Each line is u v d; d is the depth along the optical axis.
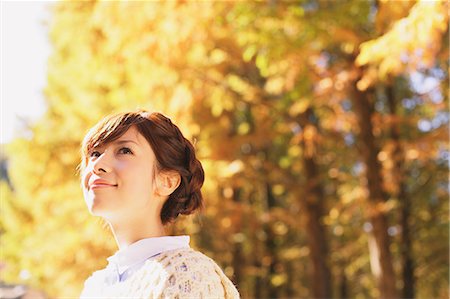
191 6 8.37
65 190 13.42
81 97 12.34
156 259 1.51
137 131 1.60
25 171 14.77
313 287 13.63
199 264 1.51
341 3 9.96
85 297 1.66
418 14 5.50
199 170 1.71
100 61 10.85
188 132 9.12
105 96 11.95
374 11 9.37
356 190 12.09
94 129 1.63
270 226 16.50
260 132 11.89
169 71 9.20
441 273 16.09
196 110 10.16
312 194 13.48
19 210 16.92
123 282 1.54
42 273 14.08
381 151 11.60
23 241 16.06
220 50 10.04
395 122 11.22
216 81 10.16
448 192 14.86
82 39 11.22
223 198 11.95
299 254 17.33
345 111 11.84
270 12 9.05
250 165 12.91
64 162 14.02
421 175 15.03
